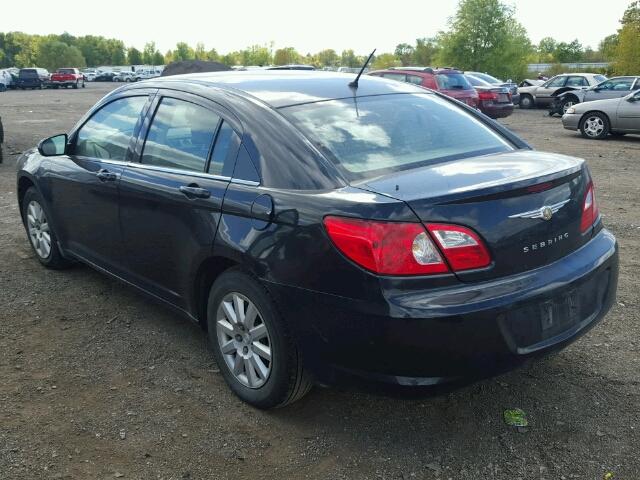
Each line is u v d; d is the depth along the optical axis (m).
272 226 2.87
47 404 3.26
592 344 3.87
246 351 3.20
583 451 2.86
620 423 3.05
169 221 3.50
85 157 4.45
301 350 2.84
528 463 2.79
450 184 2.70
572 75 27.02
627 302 4.50
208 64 19.17
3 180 9.23
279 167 2.97
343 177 2.86
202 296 3.53
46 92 43.28
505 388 3.39
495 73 43.44
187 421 3.12
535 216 2.75
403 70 17.22
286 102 3.33
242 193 3.05
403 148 3.19
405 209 2.54
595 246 3.13
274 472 2.76
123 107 4.21
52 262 5.12
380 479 2.71
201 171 3.38
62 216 4.70
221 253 3.12
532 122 20.38
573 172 3.00
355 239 2.57
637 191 8.45
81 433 3.02
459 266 2.57
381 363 2.60
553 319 2.80
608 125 14.80
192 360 3.73
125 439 2.98
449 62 44.56
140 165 3.84
